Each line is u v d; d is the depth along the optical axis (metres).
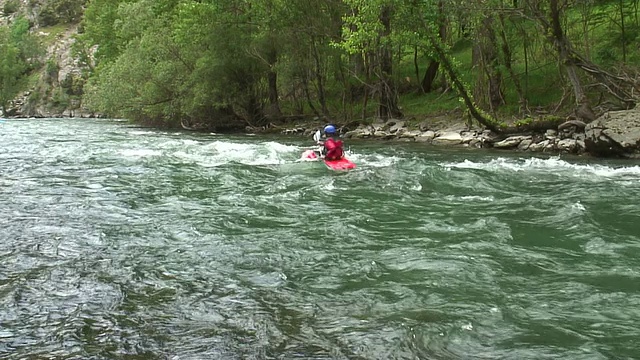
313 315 4.93
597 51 24.30
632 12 24.75
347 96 33.88
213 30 30.59
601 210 9.26
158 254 6.73
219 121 35.44
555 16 19.03
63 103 75.94
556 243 7.29
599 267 6.27
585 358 4.14
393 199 10.27
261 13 27.94
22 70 84.06
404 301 5.25
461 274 6.00
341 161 14.61
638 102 18.89
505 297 5.36
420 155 18.23
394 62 31.69
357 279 5.88
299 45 29.62
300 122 32.91
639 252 6.85
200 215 8.88
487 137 21.66
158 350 4.23
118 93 36.38
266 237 7.56
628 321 4.80
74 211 9.16
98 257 6.59
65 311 4.96
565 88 22.64
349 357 4.14
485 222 8.34
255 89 33.97
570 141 18.69
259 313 4.96
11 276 5.88
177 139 24.91
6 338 4.42
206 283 5.74
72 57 81.19
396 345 4.33
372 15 20.41
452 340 4.44
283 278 5.90
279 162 15.45
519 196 10.60
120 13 37.50
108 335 4.48
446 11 20.45
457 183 11.82
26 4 109.06
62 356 4.12
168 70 33.03
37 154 17.91
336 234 7.73
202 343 4.35
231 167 14.48
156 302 5.20
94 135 28.28
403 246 7.11
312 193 10.79
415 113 29.50
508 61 23.73
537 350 4.28
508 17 22.06
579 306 5.14
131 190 11.23
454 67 20.52
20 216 8.77
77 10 101.06
